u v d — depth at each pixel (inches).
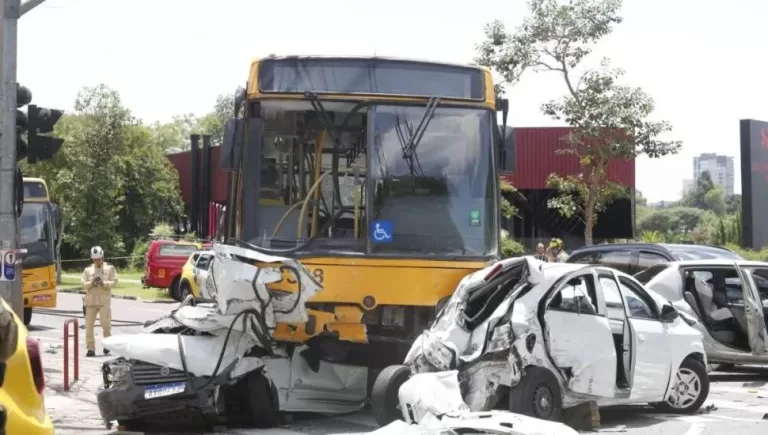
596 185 1476.4
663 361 479.5
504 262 430.3
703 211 4443.9
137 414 433.7
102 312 765.3
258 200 458.6
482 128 476.4
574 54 1450.5
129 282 1910.7
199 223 2332.7
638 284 484.4
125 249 2321.6
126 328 1011.9
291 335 442.9
